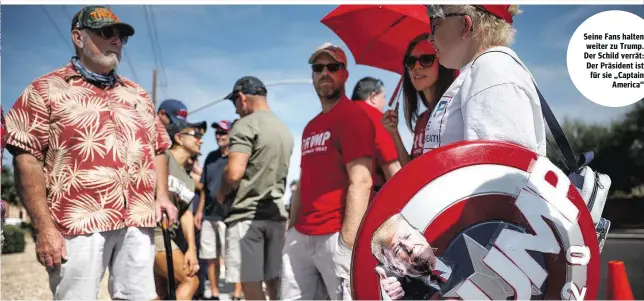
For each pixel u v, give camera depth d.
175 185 4.20
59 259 2.65
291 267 3.32
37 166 2.69
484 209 1.58
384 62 3.83
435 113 1.92
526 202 1.57
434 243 1.58
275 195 4.32
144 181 2.98
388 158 3.41
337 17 3.58
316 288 3.32
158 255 4.04
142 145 3.00
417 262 1.57
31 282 6.46
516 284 1.56
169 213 3.32
